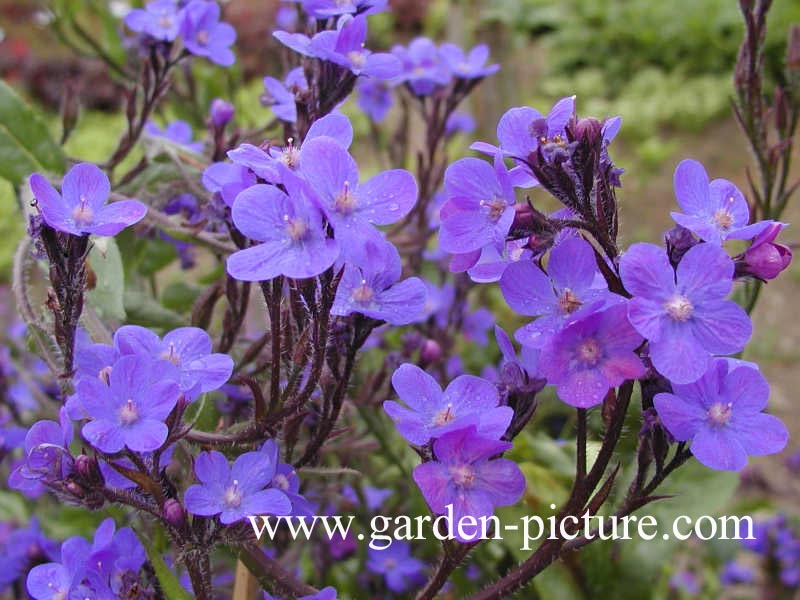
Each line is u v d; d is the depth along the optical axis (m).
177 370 0.13
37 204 0.13
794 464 0.41
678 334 0.11
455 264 0.13
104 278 0.17
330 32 0.15
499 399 0.13
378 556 0.22
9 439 0.21
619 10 0.95
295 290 0.13
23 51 0.93
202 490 0.13
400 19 1.03
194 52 0.21
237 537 0.13
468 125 0.30
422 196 0.24
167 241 0.22
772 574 0.33
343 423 0.19
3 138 0.21
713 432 0.11
